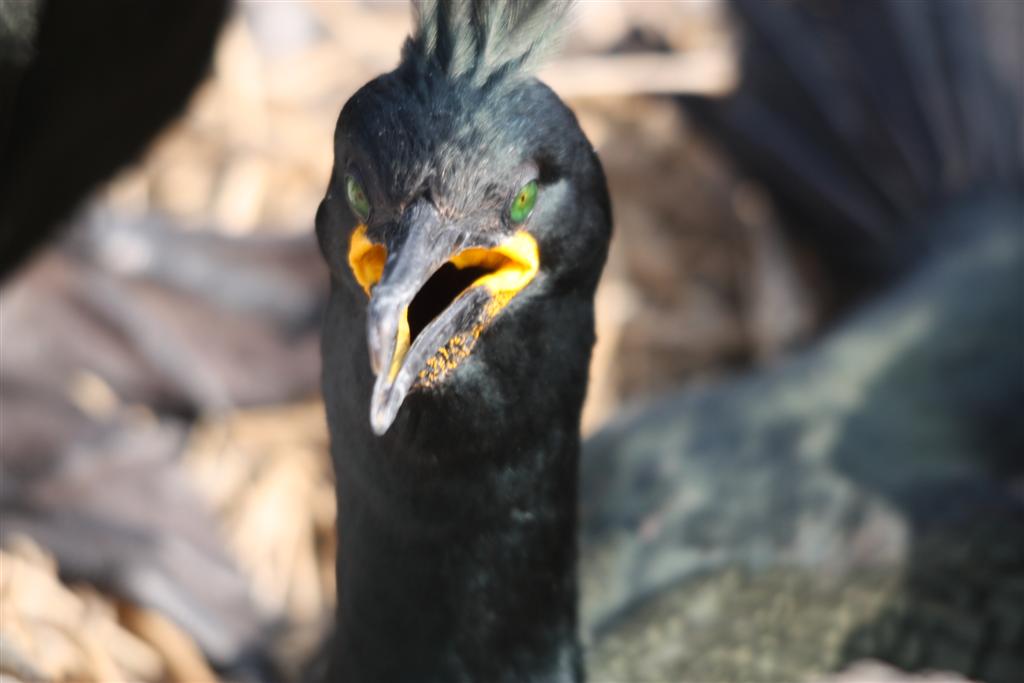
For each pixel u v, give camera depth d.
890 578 8.42
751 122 11.86
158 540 8.96
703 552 8.64
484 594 6.07
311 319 10.48
